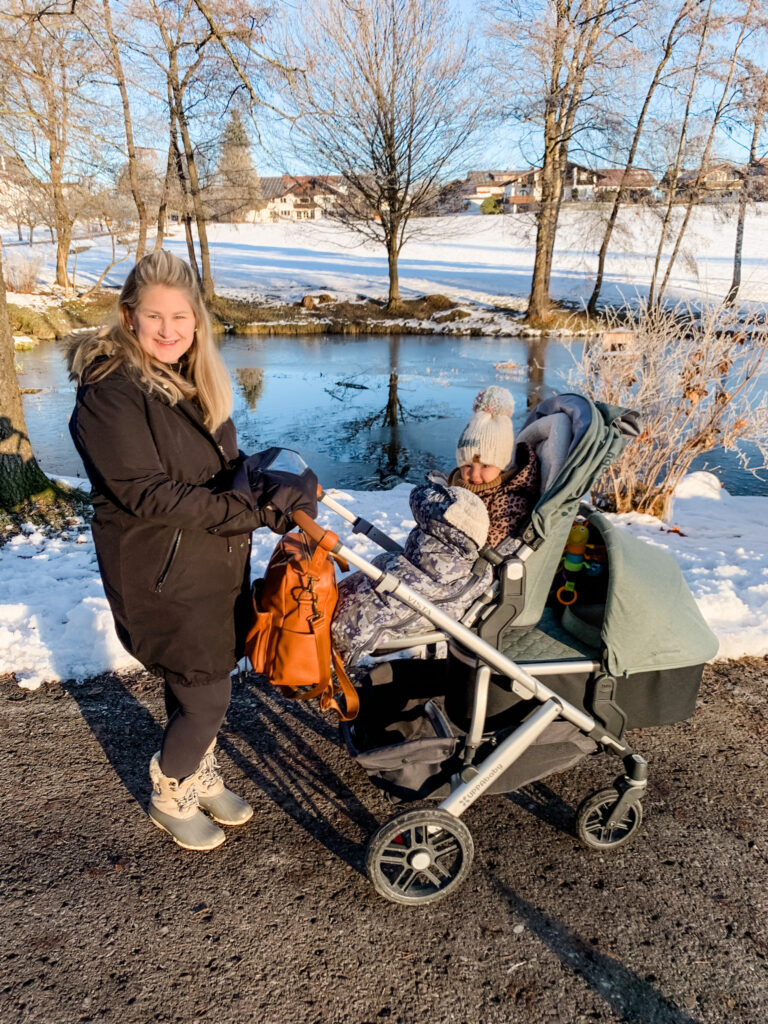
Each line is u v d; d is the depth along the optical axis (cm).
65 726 331
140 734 328
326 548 211
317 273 3681
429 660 287
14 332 2355
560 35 2244
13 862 254
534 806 293
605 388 649
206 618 218
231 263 4031
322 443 1217
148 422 203
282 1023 200
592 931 234
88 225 4353
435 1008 206
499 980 216
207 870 254
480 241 5547
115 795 290
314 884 250
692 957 226
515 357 2133
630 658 239
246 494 202
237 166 2906
